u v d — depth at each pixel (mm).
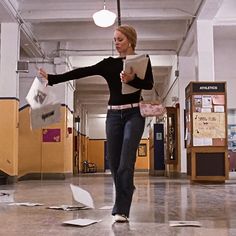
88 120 29266
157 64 15094
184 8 10195
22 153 13625
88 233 2492
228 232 2533
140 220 3076
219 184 8539
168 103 16469
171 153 14031
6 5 9188
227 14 10109
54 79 2943
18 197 5328
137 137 2859
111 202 4535
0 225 2848
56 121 2930
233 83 12133
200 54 9828
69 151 14875
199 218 3209
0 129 10078
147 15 10258
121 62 2957
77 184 8992
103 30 12023
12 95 10164
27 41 11656
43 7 10250
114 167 2975
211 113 8844
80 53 13633
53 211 3670
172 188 7262
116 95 2945
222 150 8773
